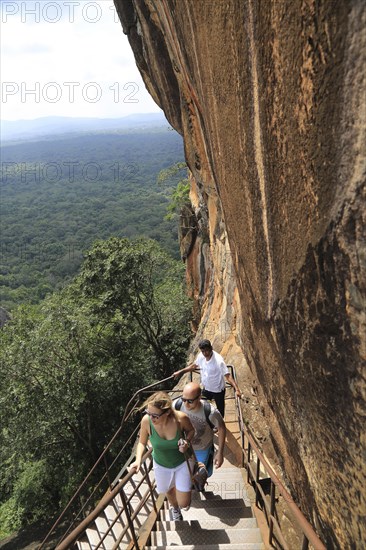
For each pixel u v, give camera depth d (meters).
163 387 16.48
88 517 2.66
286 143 2.16
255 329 3.54
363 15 1.52
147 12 7.51
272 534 3.29
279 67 2.08
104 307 16.08
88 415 13.45
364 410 1.94
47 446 13.32
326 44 1.70
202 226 12.12
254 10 2.20
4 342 13.71
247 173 2.80
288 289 2.42
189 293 15.39
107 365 16.06
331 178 1.83
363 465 2.07
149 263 16.88
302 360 2.44
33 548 12.09
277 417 3.54
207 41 3.17
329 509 2.63
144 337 17.86
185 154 9.55
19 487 13.30
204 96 3.83
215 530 3.68
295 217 2.21
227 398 6.10
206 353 4.98
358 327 1.84
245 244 3.21
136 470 3.16
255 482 3.85
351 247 1.77
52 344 12.80
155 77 8.97
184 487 3.29
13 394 12.29
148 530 3.74
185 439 3.24
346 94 1.65
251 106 2.51
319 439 2.51
